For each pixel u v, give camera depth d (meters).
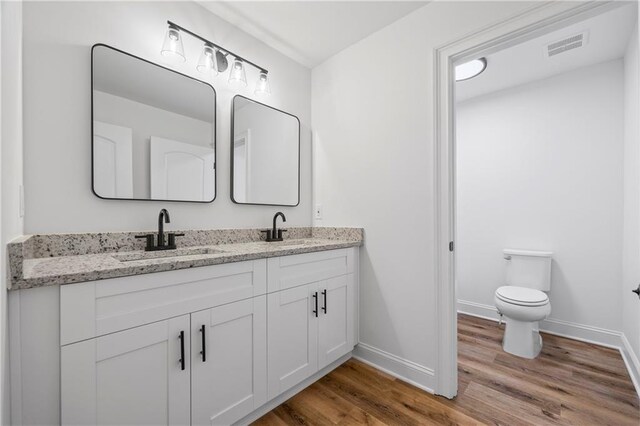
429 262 1.68
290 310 1.55
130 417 0.98
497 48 1.53
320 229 2.31
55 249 1.22
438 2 1.66
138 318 1.00
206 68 1.78
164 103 1.59
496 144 2.80
